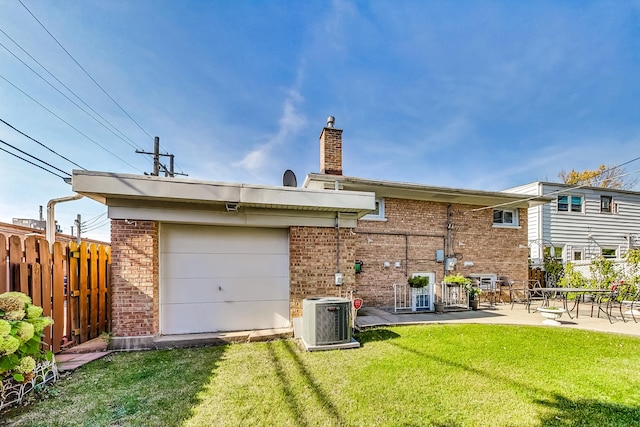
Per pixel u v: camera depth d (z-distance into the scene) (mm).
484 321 6957
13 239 3861
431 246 10148
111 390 3434
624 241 14820
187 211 5379
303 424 2760
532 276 12391
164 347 5062
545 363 4285
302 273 5941
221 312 5707
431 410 2994
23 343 3148
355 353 4734
